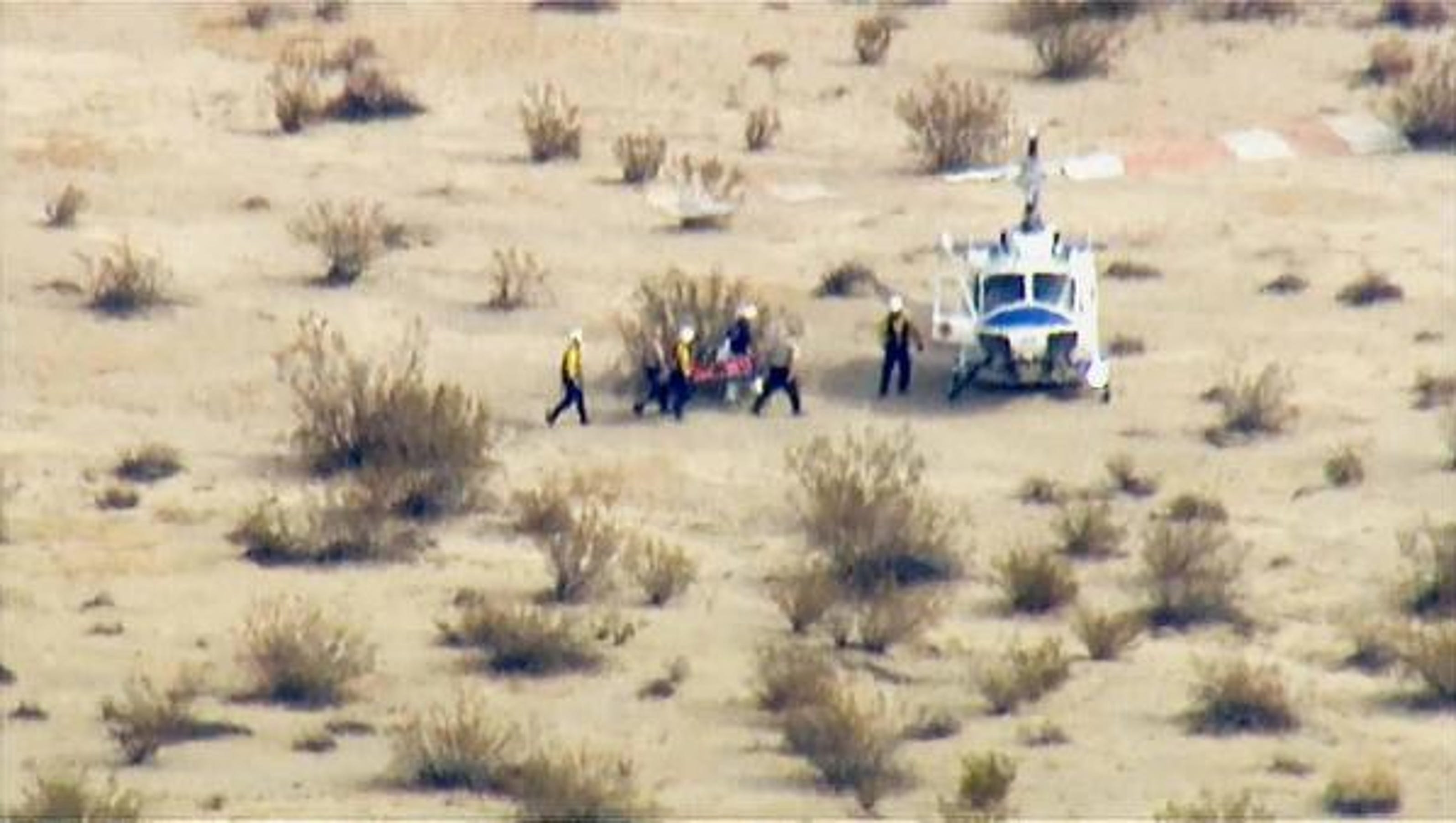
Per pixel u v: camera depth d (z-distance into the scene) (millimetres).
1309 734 171875
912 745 169500
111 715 169500
